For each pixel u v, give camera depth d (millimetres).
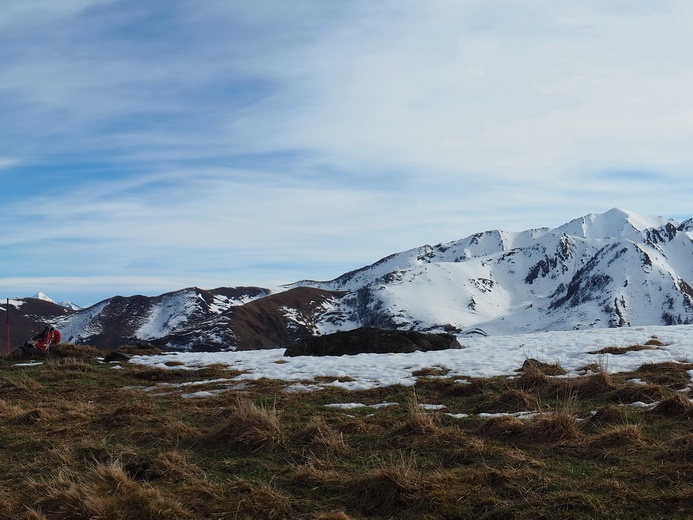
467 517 6133
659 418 8961
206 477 7477
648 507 5906
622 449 7523
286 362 19109
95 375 17109
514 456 7410
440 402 11539
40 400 13688
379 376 14914
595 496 6160
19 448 9406
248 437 8703
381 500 6555
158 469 7695
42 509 6723
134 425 10359
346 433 9234
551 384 11539
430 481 6730
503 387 12156
